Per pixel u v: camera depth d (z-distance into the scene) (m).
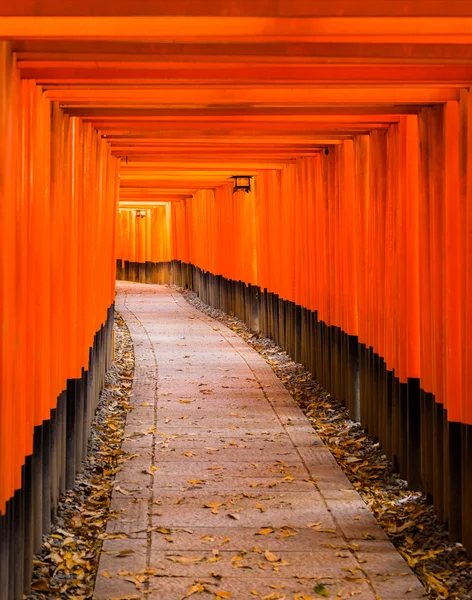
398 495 7.76
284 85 6.20
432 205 7.07
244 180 16.97
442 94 6.58
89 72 5.76
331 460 8.54
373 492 7.78
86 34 4.45
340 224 10.78
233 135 9.49
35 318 6.13
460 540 6.54
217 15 4.35
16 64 5.14
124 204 33.34
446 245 6.66
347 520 6.82
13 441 5.27
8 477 5.00
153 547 6.18
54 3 4.36
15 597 5.29
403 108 7.50
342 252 10.71
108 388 11.96
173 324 20.23
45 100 6.41
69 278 7.64
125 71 5.83
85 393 8.81
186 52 5.14
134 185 20.67
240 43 5.15
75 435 7.89
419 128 7.45
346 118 8.23
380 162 8.93
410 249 8.02
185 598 5.34
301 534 6.49
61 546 6.29
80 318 8.43
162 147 11.92
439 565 6.12
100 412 10.50
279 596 5.37
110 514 6.90
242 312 20.00
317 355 12.39
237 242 20.17
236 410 10.72
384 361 8.98
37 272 6.14
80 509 7.23
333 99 6.75
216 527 6.61
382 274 8.99
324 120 8.25
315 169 12.45
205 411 10.65
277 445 9.07
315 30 4.46
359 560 6.00
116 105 7.15
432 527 6.86
